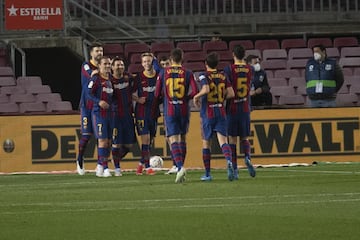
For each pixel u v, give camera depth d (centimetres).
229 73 4472
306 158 5959
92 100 5019
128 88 5109
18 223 2812
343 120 5984
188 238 2439
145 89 5159
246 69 4494
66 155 5822
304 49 7438
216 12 7994
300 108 5959
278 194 3628
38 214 3052
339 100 7088
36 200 3588
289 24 8038
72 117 5841
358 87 7138
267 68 7288
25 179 5012
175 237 2464
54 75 7625
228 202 3341
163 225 2706
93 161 5822
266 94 6144
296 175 4788
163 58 5225
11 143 5825
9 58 7388
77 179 4897
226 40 8031
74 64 7594
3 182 4775
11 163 5816
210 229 2603
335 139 5981
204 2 8119
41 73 7619
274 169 5434
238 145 5881
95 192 3916
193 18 8000
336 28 8056
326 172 5025
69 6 7900
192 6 7994
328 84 6103
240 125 4509
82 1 7794
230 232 2536
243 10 8006
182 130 4500
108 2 7875
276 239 2402
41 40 7356
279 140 5934
